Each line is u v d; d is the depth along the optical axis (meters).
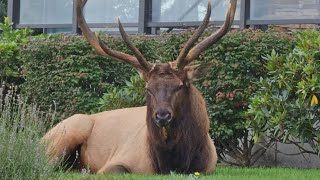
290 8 38.00
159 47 34.91
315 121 29.73
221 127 32.50
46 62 36.28
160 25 40.84
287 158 34.47
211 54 32.72
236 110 32.69
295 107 29.61
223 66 32.56
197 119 25.64
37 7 44.47
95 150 28.77
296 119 29.78
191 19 40.41
